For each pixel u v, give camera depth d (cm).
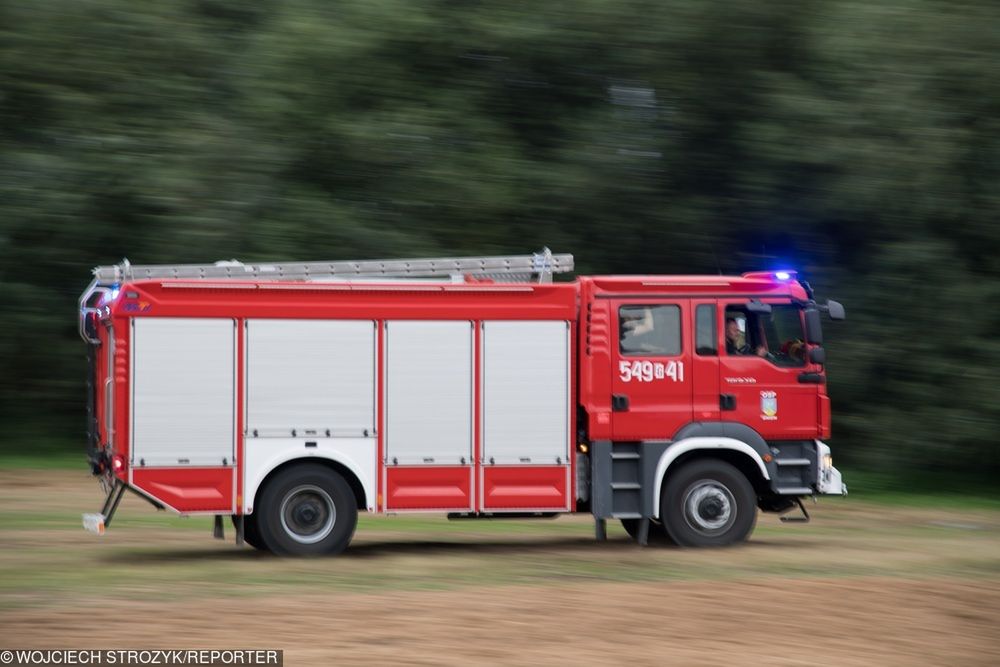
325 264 2573
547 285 2531
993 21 4194
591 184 4319
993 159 4250
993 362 4175
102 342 2503
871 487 4203
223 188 4050
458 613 1831
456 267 2619
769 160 4219
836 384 4256
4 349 4359
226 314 2389
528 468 2511
